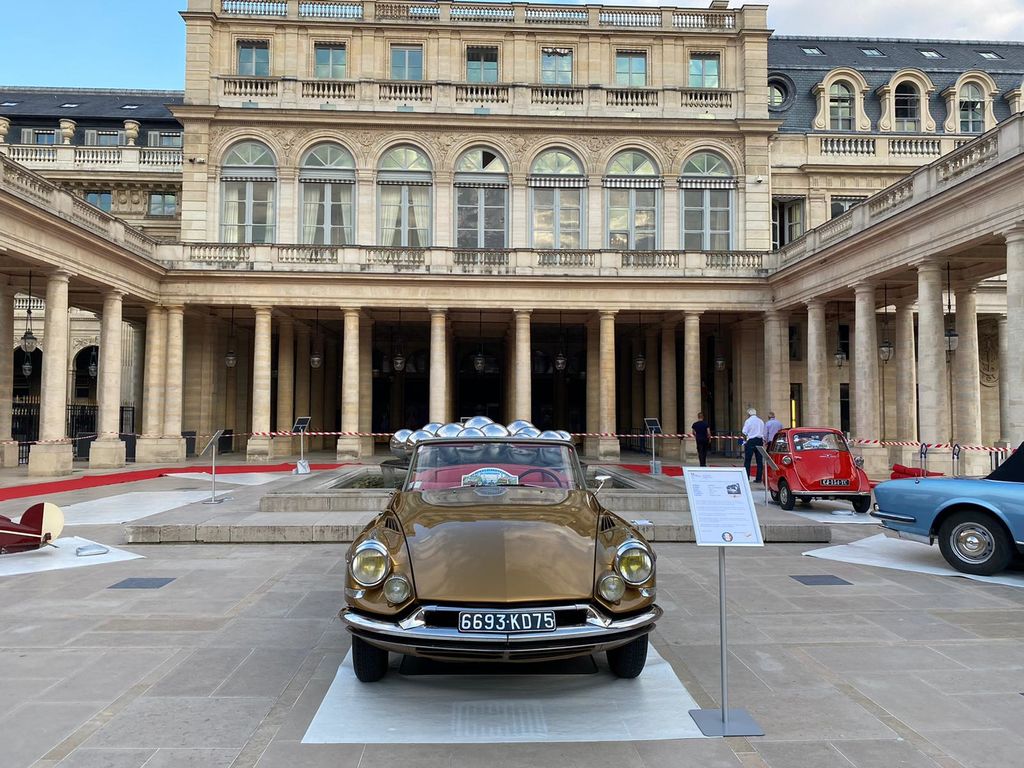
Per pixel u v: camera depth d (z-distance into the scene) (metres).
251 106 29.16
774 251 27.73
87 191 35.06
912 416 24.22
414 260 27.50
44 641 6.04
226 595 7.59
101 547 9.88
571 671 5.33
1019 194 14.50
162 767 3.85
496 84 29.78
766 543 10.80
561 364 31.48
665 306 27.56
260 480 19.66
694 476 4.74
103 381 23.55
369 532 5.20
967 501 8.66
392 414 37.88
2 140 35.38
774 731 4.34
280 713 4.58
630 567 4.76
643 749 4.11
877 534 11.70
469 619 4.36
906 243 18.61
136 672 5.31
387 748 4.10
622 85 31.14
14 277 22.48
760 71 30.58
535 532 5.06
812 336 24.50
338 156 29.61
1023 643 6.05
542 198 30.11
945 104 32.09
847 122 32.47
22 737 4.21
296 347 34.53
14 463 23.38
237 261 27.02
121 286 23.75
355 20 29.97
